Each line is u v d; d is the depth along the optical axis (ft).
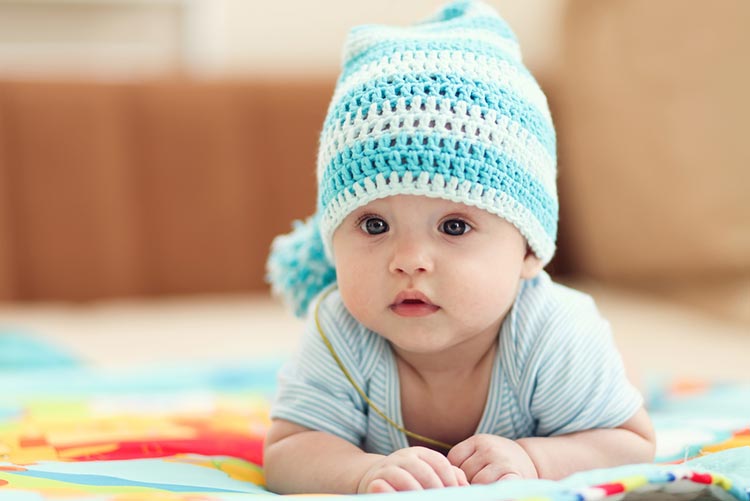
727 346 6.93
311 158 9.69
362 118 3.16
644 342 7.05
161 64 11.14
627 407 3.36
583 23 9.21
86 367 6.50
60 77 9.43
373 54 3.35
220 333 7.60
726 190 8.48
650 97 8.80
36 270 9.18
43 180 9.18
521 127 3.25
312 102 9.74
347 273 3.18
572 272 9.85
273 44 11.21
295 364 3.56
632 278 9.23
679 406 4.88
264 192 9.64
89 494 2.64
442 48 3.28
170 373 5.95
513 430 3.41
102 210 9.29
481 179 3.11
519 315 3.39
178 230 9.48
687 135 8.62
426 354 3.35
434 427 3.46
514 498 2.37
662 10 8.70
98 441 3.86
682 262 8.76
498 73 3.29
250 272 9.61
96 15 10.96
